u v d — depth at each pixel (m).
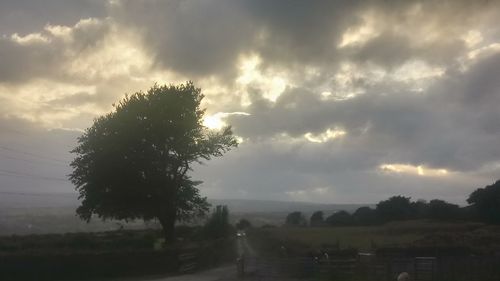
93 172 73.75
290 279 45.06
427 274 40.19
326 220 140.62
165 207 75.50
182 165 77.38
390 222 122.19
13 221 146.62
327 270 44.28
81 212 75.94
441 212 114.38
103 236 80.50
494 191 105.31
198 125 78.00
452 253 55.00
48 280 52.38
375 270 42.28
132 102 75.62
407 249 54.84
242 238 106.50
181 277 50.12
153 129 74.56
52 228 131.75
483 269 39.31
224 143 79.44
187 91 77.06
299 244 66.88
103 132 75.06
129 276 53.81
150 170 74.06
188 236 89.00
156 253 55.66
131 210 75.56
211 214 88.88
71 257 53.44
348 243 70.69
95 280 52.34
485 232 77.12
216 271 55.72
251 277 46.66
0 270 51.53
